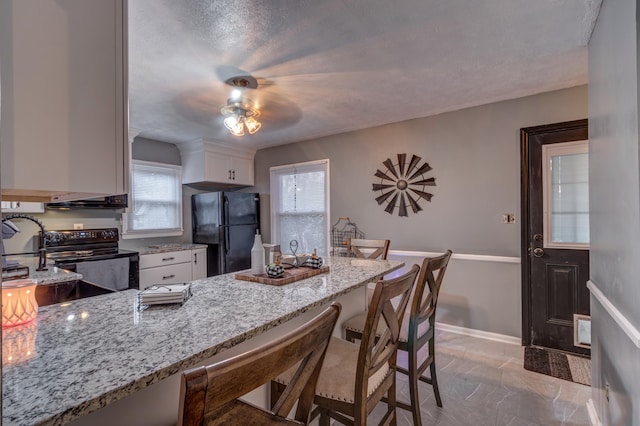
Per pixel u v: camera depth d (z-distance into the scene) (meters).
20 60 0.71
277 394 1.30
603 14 1.60
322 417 1.40
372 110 3.21
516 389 2.21
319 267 1.97
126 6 0.89
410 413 1.97
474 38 1.94
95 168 0.82
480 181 3.10
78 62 0.80
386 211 3.68
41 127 0.74
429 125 3.39
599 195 1.67
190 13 1.67
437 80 2.54
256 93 2.73
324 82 2.53
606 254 1.54
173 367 0.81
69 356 0.86
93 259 3.11
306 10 1.66
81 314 1.20
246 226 4.60
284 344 0.68
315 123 3.64
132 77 2.39
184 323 1.10
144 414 0.99
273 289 1.55
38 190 0.76
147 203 4.23
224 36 1.88
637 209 1.14
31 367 0.80
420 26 1.82
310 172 4.38
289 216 4.61
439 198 3.33
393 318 1.29
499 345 2.91
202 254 4.37
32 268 2.42
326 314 0.81
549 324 2.79
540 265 2.82
